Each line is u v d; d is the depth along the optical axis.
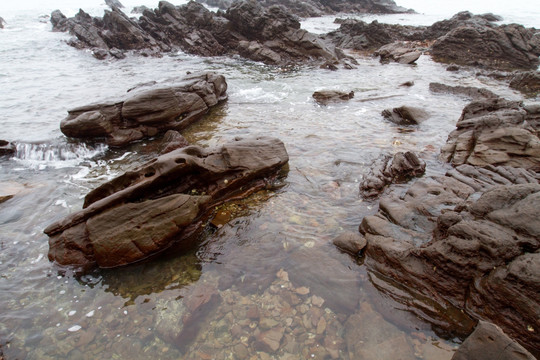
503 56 30.33
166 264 8.49
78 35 41.03
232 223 9.83
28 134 16.41
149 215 8.75
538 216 6.51
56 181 12.79
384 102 20.62
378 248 7.99
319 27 55.88
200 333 6.67
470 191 9.64
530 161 11.34
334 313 6.96
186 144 14.65
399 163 12.03
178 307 7.29
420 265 7.41
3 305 7.45
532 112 14.37
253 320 6.90
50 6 85.81
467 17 40.81
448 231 7.22
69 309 7.35
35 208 11.03
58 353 6.41
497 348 4.87
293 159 13.60
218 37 38.94
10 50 37.72
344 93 21.17
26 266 8.57
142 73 29.53
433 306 6.91
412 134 15.67
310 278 7.82
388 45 36.50
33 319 7.11
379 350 6.17
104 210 8.75
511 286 6.10
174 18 41.81
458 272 6.79
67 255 8.53
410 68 30.25
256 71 30.22
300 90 23.89
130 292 7.74
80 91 23.72
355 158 13.45
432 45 36.56
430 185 10.12
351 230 9.36
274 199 10.99
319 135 15.91
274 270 8.12
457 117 17.53
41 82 26.08
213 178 10.63
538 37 31.48
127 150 15.49
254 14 36.91
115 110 15.84
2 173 13.38
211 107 20.67
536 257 6.13
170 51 39.84
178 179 10.13
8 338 6.71
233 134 16.44
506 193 7.21
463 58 32.34
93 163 14.30
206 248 8.95
